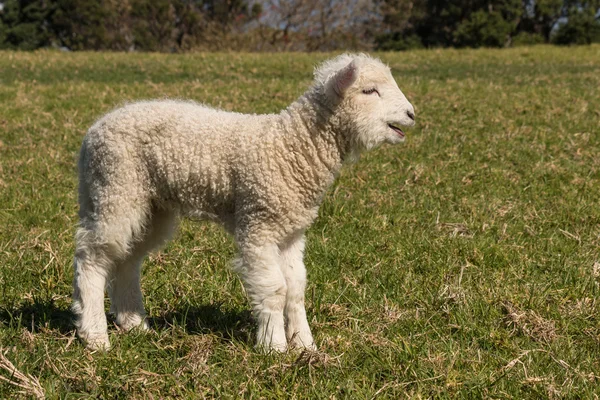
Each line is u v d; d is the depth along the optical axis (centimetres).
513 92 1587
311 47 4672
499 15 4722
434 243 638
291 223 429
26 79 1914
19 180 848
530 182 852
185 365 411
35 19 5147
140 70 2173
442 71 2289
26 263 575
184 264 586
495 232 684
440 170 905
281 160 419
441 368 412
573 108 1350
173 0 4922
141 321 479
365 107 427
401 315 491
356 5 4738
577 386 397
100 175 434
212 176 426
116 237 436
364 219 713
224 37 4581
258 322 433
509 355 440
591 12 4803
